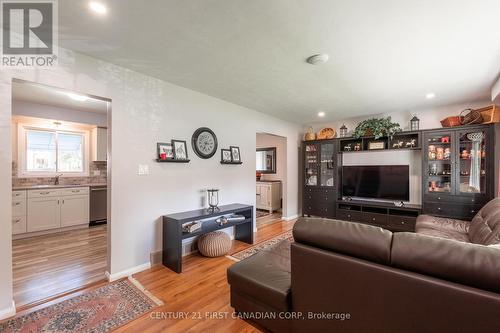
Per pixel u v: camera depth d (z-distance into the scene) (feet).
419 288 3.39
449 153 12.34
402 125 14.40
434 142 12.81
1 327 5.47
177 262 8.44
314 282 4.49
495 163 11.27
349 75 8.84
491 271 2.98
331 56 7.36
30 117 12.67
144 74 8.75
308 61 7.70
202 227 9.87
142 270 8.63
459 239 8.00
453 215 12.00
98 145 15.60
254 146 13.97
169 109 9.60
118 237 8.05
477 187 11.72
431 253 3.42
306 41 6.51
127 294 6.98
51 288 7.27
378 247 3.84
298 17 5.47
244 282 5.65
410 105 13.03
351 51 7.04
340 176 16.42
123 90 8.18
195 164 10.61
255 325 5.68
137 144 8.58
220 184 11.80
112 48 6.90
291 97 11.57
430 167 12.98
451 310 3.16
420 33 6.07
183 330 5.51
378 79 9.23
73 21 5.60
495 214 7.02
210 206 10.69
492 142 11.00
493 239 5.95
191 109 10.44
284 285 5.18
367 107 13.48
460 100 12.06
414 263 3.51
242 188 13.07
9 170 5.90
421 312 3.39
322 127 17.99
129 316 5.97
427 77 9.01
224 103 12.03
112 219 7.92
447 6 5.02
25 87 10.17
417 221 10.40
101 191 15.11
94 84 7.46
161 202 9.34
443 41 6.44
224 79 9.24
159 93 9.25
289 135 17.42
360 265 3.91
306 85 9.89
